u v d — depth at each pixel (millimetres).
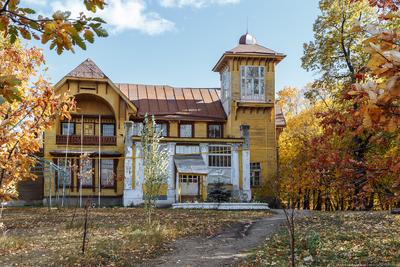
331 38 32188
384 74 2660
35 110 8516
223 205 29578
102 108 38438
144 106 40719
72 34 3203
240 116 39781
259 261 12578
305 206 34625
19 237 16922
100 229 19156
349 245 13438
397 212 18672
